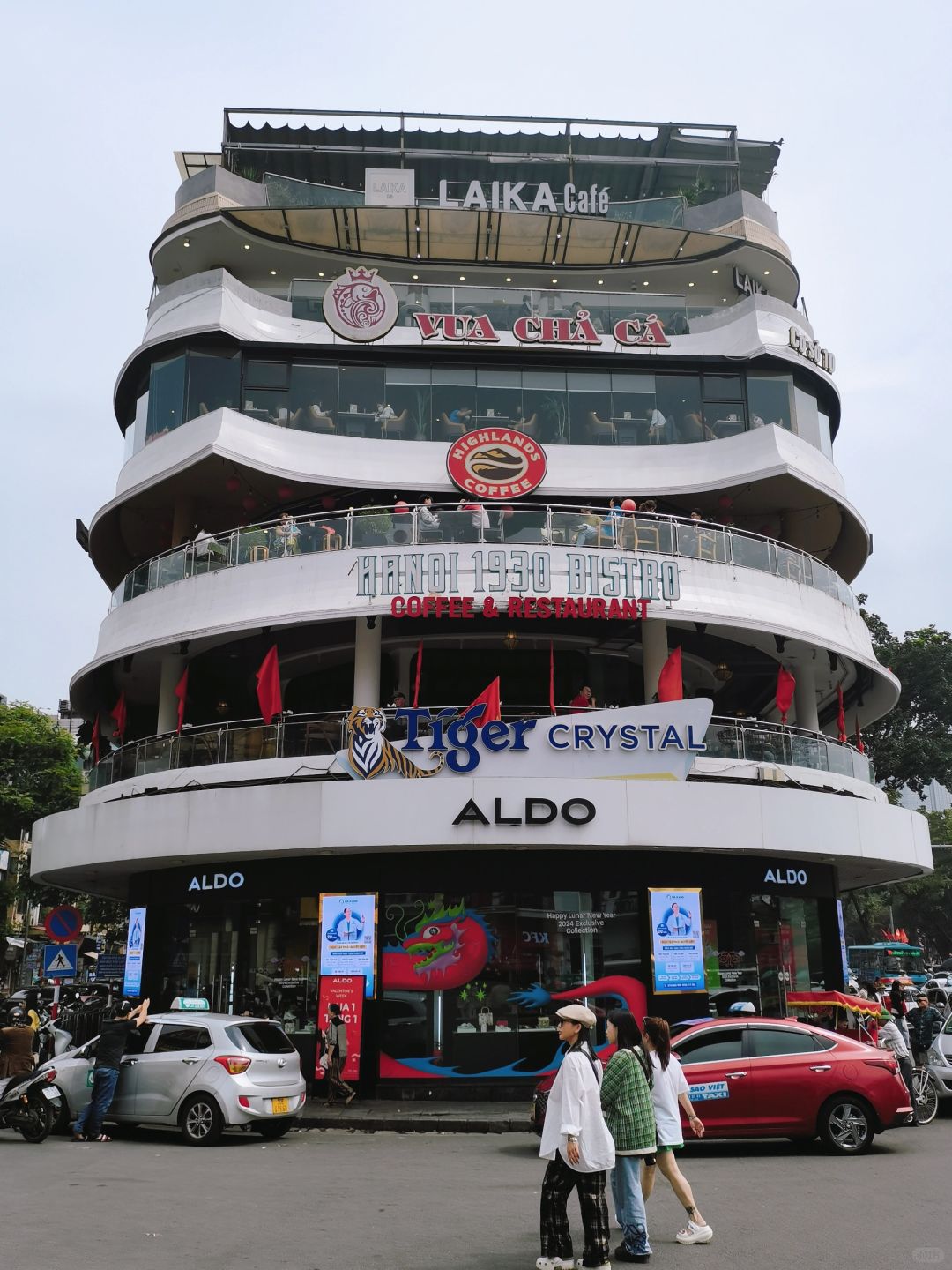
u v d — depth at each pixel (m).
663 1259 8.02
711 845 19.48
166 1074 14.76
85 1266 7.55
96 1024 23.23
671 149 33.03
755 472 24.48
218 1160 13.15
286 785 19.53
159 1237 8.57
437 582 20.80
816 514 26.98
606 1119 8.23
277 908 20.44
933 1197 10.41
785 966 21.33
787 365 26.09
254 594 21.89
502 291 26.78
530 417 25.42
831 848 20.70
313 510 25.58
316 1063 19.25
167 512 26.88
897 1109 13.67
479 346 25.45
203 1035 15.05
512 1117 16.67
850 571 29.61
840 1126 13.55
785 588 23.19
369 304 25.67
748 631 23.03
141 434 25.80
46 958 22.88
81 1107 15.00
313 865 20.28
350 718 19.86
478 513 21.77
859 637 25.16
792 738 22.22
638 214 29.88
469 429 25.23
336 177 32.47
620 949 19.66
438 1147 14.62
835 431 29.17
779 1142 14.72
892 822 22.56
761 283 30.28
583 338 25.84
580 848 19.53
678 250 29.14
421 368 25.58
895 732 44.44
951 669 43.47
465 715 19.73
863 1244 8.37
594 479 24.72
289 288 29.41
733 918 20.61
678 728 19.86
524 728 19.67
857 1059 13.84
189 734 22.14
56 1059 15.61
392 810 18.97
